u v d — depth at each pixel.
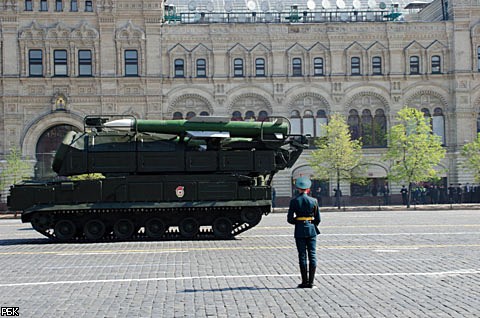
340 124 65.56
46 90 68.06
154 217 31.12
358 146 66.25
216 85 69.75
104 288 17.61
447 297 15.88
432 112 71.50
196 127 31.27
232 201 31.17
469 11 70.62
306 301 15.56
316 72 70.81
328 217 46.47
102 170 31.03
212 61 69.88
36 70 68.06
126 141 31.31
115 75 68.38
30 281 18.88
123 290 17.28
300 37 70.44
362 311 14.48
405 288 17.09
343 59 70.81
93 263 22.41
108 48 68.50
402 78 70.81
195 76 69.62
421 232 31.89
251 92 70.12
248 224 31.59
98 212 30.64
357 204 70.38
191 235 31.30
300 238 17.33
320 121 70.81
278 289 17.11
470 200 68.75
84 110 68.38
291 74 70.44
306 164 70.50
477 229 33.09
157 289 17.34
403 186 68.81
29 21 67.88
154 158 31.16
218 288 17.34
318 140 65.56
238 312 14.55
